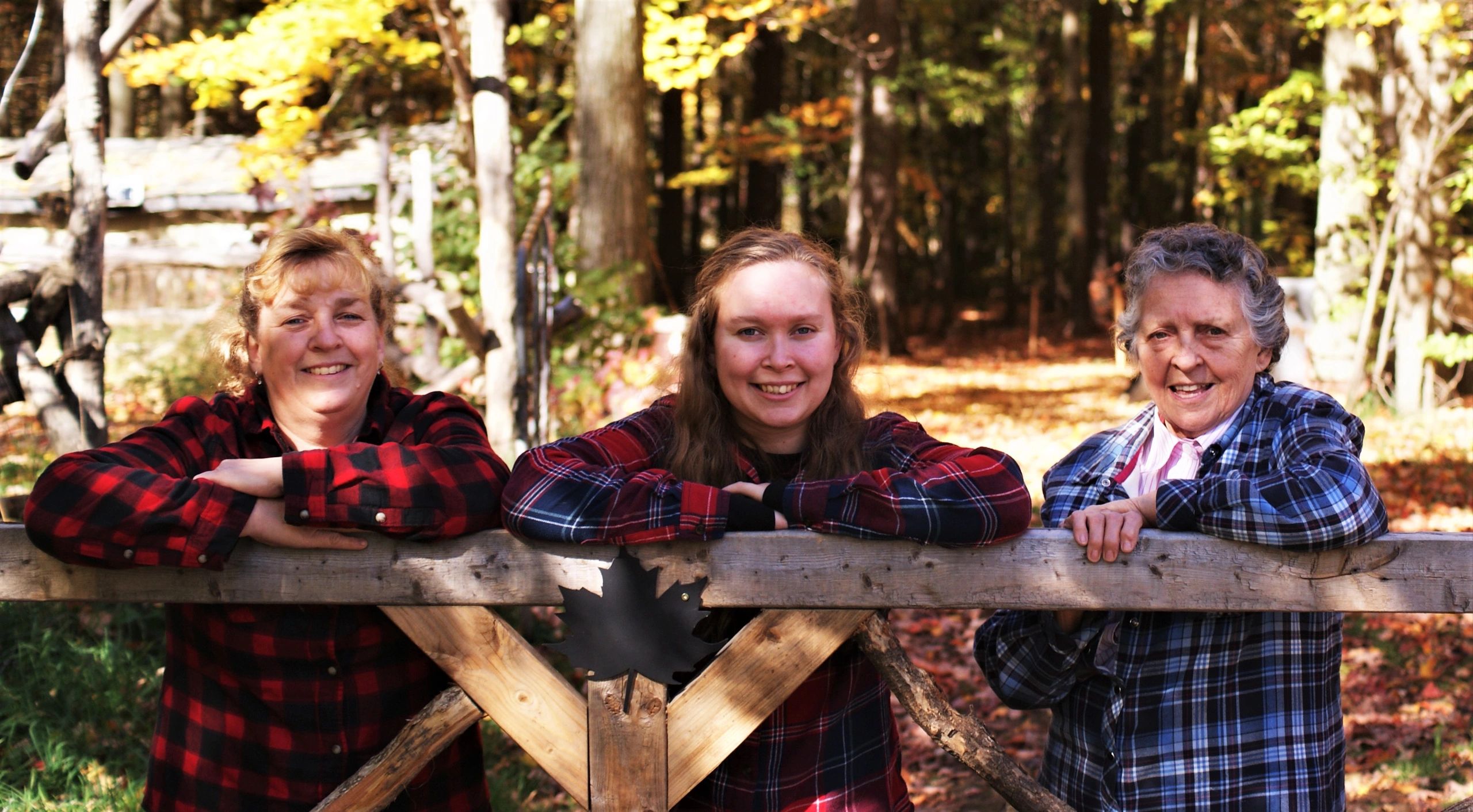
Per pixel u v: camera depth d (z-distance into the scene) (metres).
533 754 1.99
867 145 19.30
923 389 15.35
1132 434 2.15
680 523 1.87
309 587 1.96
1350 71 12.08
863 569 1.89
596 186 11.06
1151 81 26.12
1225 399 2.01
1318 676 1.95
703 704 1.94
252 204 12.78
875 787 2.07
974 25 26.47
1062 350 21.75
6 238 12.85
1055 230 27.27
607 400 8.27
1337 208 12.22
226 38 12.49
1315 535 1.77
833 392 2.10
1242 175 17.78
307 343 2.07
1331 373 12.34
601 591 1.93
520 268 6.14
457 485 1.94
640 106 11.13
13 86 4.91
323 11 8.51
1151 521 1.92
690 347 2.10
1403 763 4.14
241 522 1.89
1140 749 1.96
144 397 9.00
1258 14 21.25
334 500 1.88
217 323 2.26
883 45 18.97
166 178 13.23
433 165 10.85
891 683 1.95
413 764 1.98
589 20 10.99
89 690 3.78
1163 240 2.06
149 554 1.88
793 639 1.93
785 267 1.99
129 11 4.79
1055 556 1.87
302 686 2.03
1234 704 1.94
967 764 1.93
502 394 6.17
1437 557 1.80
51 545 1.88
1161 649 1.96
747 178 23.34
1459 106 11.38
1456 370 12.05
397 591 1.95
